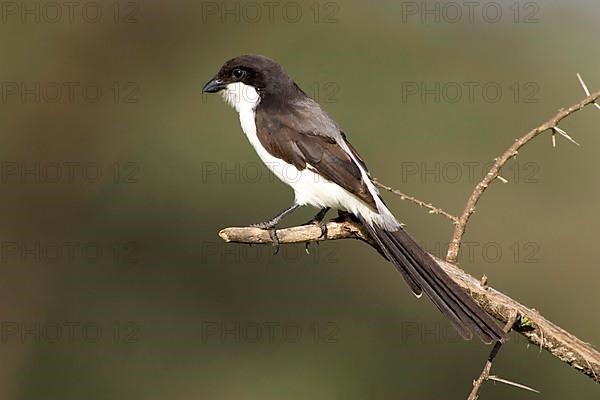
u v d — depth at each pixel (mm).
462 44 16234
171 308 15016
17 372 14820
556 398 13758
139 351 14953
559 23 16578
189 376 14758
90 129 15508
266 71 9055
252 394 14625
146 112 15570
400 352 14656
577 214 15922
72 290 15156
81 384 14758
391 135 15469
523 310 7020
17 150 15336
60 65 15500
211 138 15172
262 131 8789
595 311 15578
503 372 14008
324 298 14953
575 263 15773
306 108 8906
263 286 14992
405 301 14828
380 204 7965
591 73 16438
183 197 15086
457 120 15758
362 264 14992
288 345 14852
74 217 15320
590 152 16203
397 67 15766
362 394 14523
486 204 15812
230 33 15891
